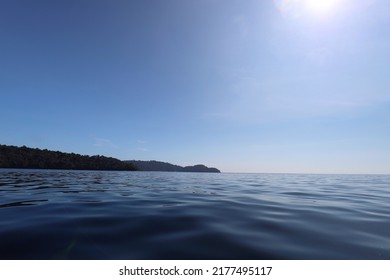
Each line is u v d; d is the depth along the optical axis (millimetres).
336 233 4945
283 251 3971
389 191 14977
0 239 4301
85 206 7793
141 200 9352
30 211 6867
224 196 11039
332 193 13320
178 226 5320
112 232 4824
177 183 20984
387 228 5355
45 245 4066
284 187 17500
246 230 5086
